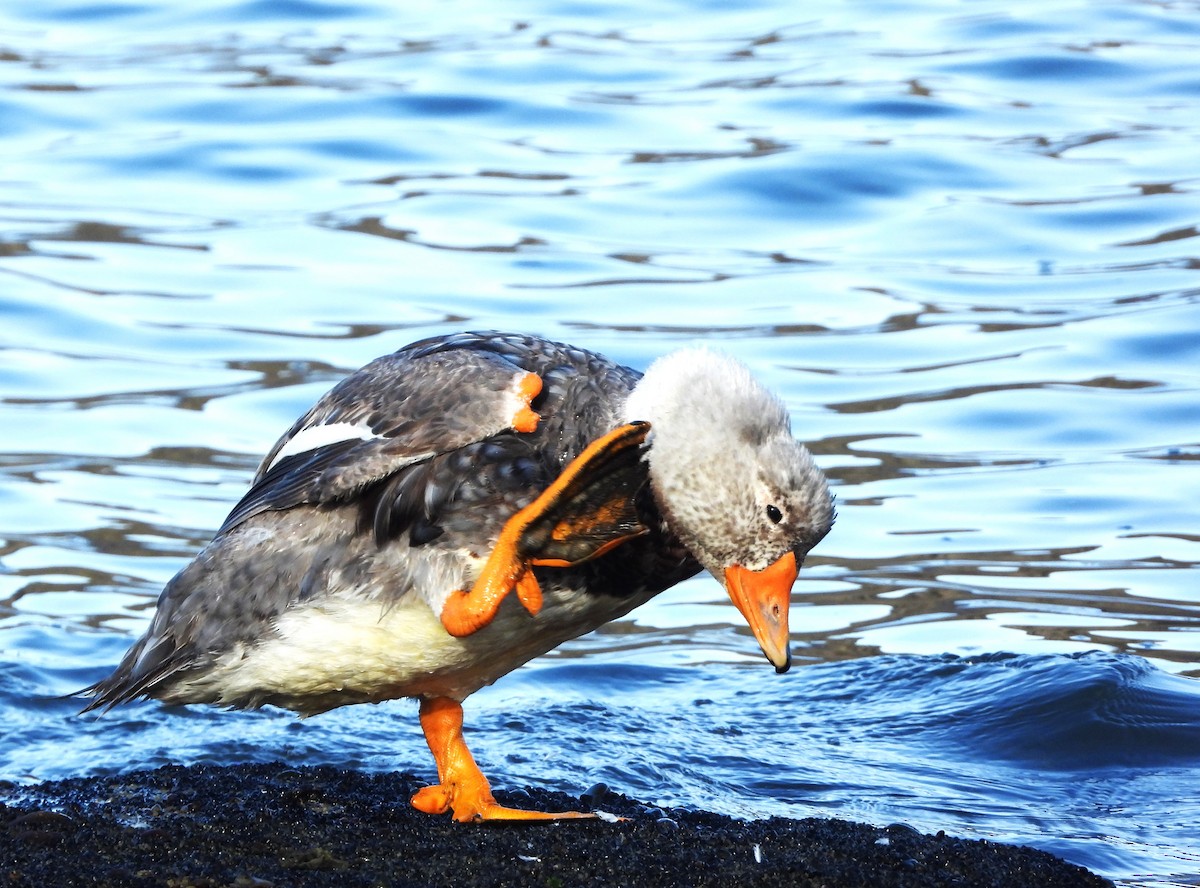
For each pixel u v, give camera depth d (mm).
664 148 20094
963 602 12102
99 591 12141
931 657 11102
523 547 7141
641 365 15078
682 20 25000
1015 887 7328
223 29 24578
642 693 10938
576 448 7555
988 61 22609
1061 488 13586
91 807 7980
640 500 7484
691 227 18312
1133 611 11922
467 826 7816
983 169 19406
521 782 8922
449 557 7379
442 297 16641
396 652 7574
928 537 13070
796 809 8797
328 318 16297
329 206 18828
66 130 20719
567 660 11586
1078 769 9555
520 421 7461
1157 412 14633
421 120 21047
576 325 16016
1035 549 12766
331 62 22891
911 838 7867
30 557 12641
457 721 8086
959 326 16109
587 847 7504
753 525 7281
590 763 9297
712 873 7238
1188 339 15680
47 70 22688
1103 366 15320
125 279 17000
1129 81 21922
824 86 21875
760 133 20484
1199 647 11336
